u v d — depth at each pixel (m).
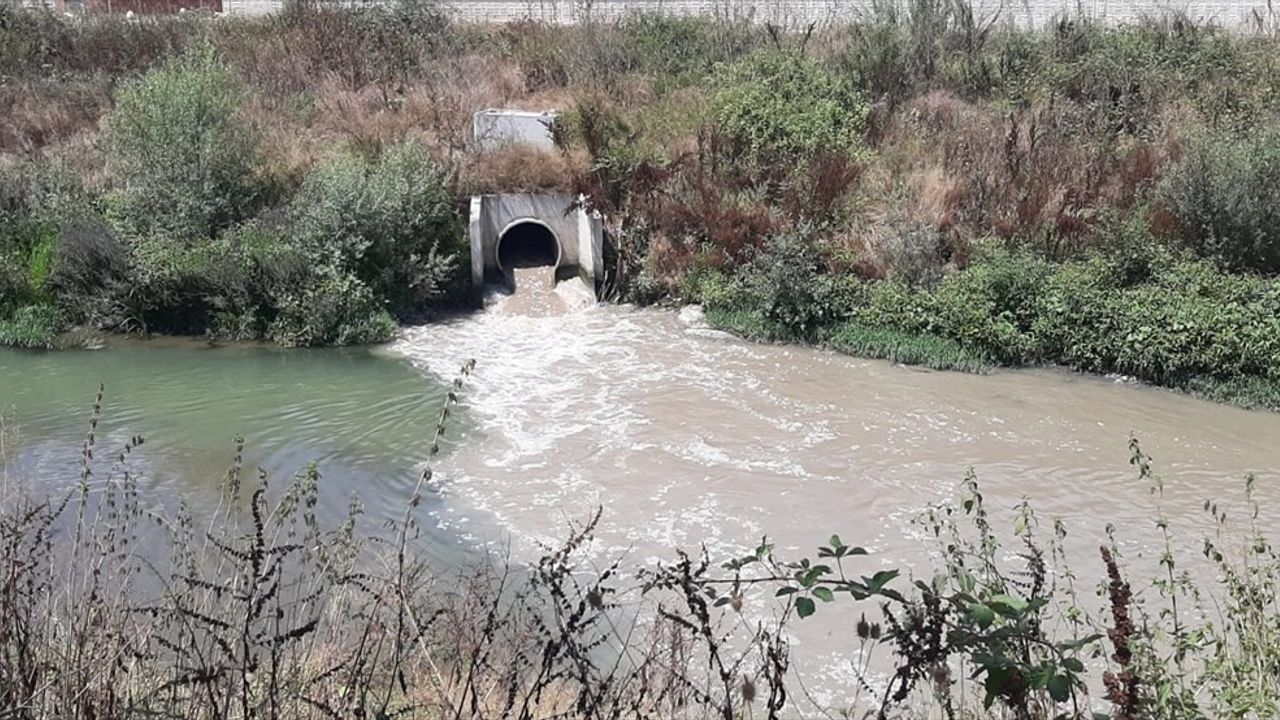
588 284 19.02
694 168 19.50
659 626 5.70
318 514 10.38
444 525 10.28
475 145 20.56
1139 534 10.06
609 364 15.59
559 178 19.81
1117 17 26.09
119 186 19.34
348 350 16.45
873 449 12.32
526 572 9.10
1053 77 22.05
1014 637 3.19
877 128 20.44
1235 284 15.02
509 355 16.14
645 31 25.81
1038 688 3.15
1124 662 3.24
